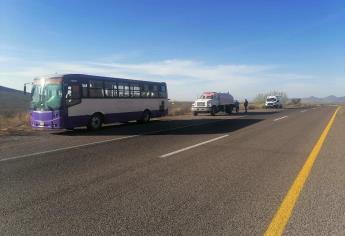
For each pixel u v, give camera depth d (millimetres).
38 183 7316
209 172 8352
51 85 18219
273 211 5562
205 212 5531
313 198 6246
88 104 19438
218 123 23562
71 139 14992
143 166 9039
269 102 58406
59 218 5285
